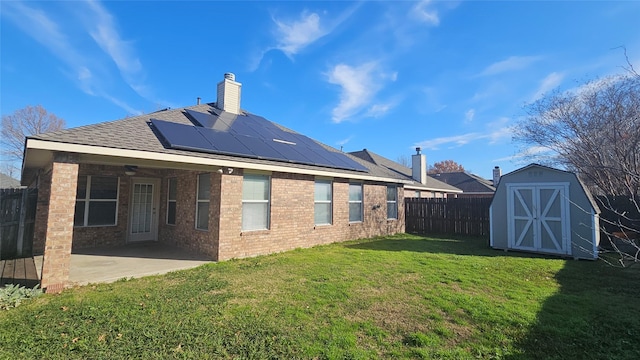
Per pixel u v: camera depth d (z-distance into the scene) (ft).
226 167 27.30
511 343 11.74
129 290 17.99
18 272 22.53
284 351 11.00
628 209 33.78
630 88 35.94
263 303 15.87
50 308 14.96
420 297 16.94
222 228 26.81
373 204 45.88
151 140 24.00
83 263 25.00
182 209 32.35
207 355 10.66
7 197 28.50
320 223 37.50
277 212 31.76
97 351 10.87
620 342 11.87
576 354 11.00
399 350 11.14
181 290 17.92
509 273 22.54
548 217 31.17
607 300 16.57
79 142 19.12
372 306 15.53
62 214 18.80
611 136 32.35
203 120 33.35
